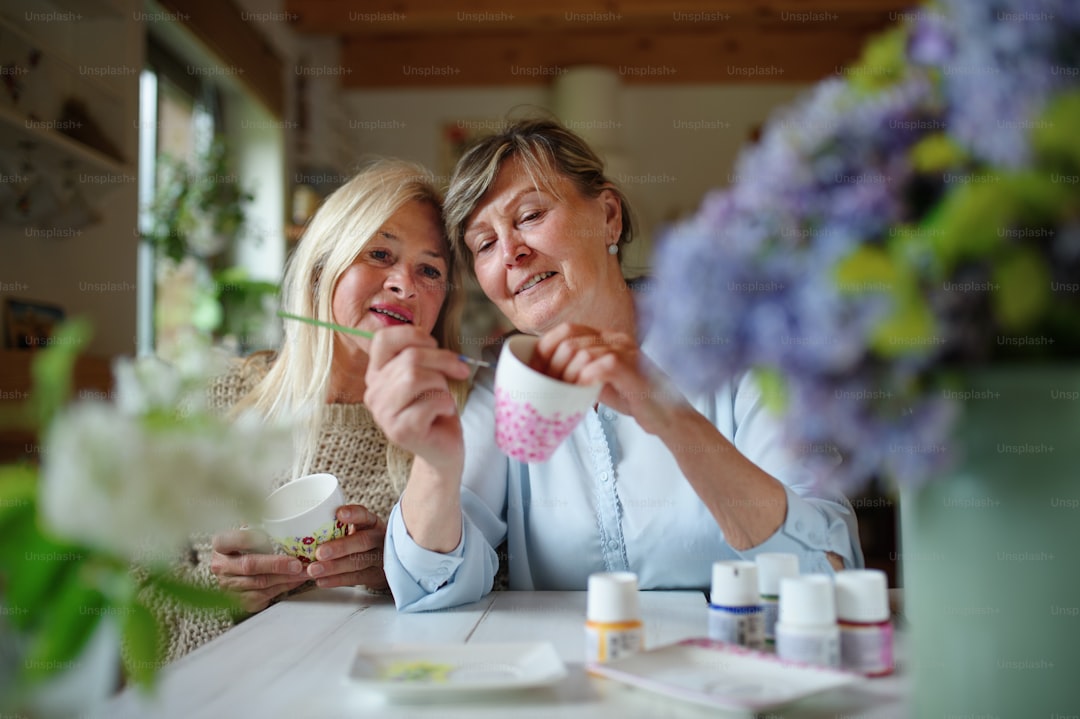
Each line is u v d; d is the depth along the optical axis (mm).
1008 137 468
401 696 716
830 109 523
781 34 5008
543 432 877
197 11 3223
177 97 3574
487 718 680
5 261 2164
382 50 5023
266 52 4000
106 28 2578
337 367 1525
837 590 784
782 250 501
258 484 529
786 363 489
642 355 914
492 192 1418
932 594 551
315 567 1159
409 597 1090
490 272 1450
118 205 2658
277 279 3854
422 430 1004
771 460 1229
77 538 500
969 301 478
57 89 2152
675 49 5020
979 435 512
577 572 1333
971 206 463
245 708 709
